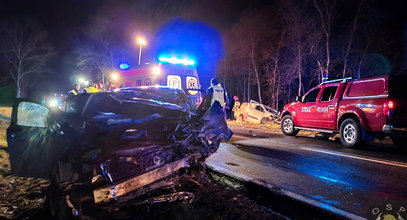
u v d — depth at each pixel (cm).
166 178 382
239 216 348
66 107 571
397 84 727
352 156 690
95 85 1042
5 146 757
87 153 344
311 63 2258
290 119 1087
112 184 323
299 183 471
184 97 609
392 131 694
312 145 856
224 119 500
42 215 371
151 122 424
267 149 783
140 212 356
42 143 411
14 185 492
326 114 895
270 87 2716
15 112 442
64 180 350
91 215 337
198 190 433
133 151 353
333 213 350
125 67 1294
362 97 779
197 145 449
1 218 366
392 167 581
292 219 348
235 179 505
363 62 1930
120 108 491
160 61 1038
